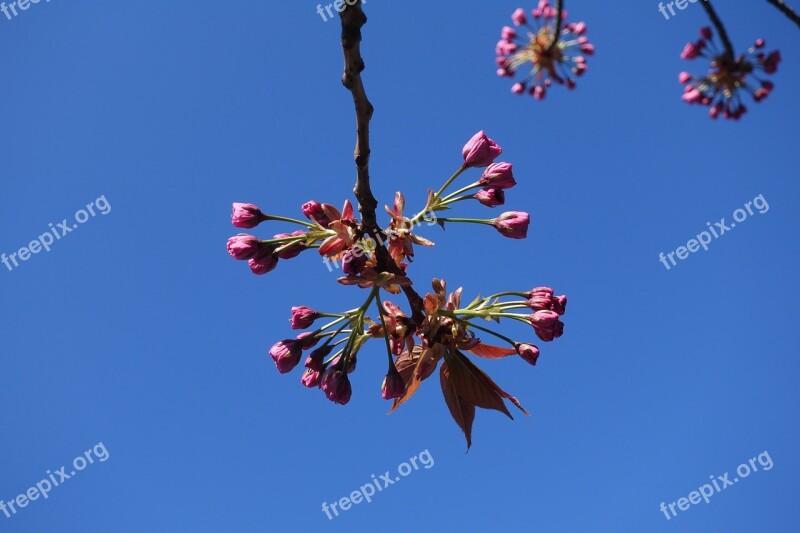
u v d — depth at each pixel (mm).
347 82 570
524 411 677
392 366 667
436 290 675
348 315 673
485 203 666
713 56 719
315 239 660
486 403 676
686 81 730
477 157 662
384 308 679
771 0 600
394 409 684
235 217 668
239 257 660
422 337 674
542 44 829
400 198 650
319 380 678
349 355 674
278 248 664
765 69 716
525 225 669
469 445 674
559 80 834
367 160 604
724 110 724
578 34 835
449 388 680
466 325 678
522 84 845
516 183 667
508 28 841
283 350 678
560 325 687
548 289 688
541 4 835
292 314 684
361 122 586
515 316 681
